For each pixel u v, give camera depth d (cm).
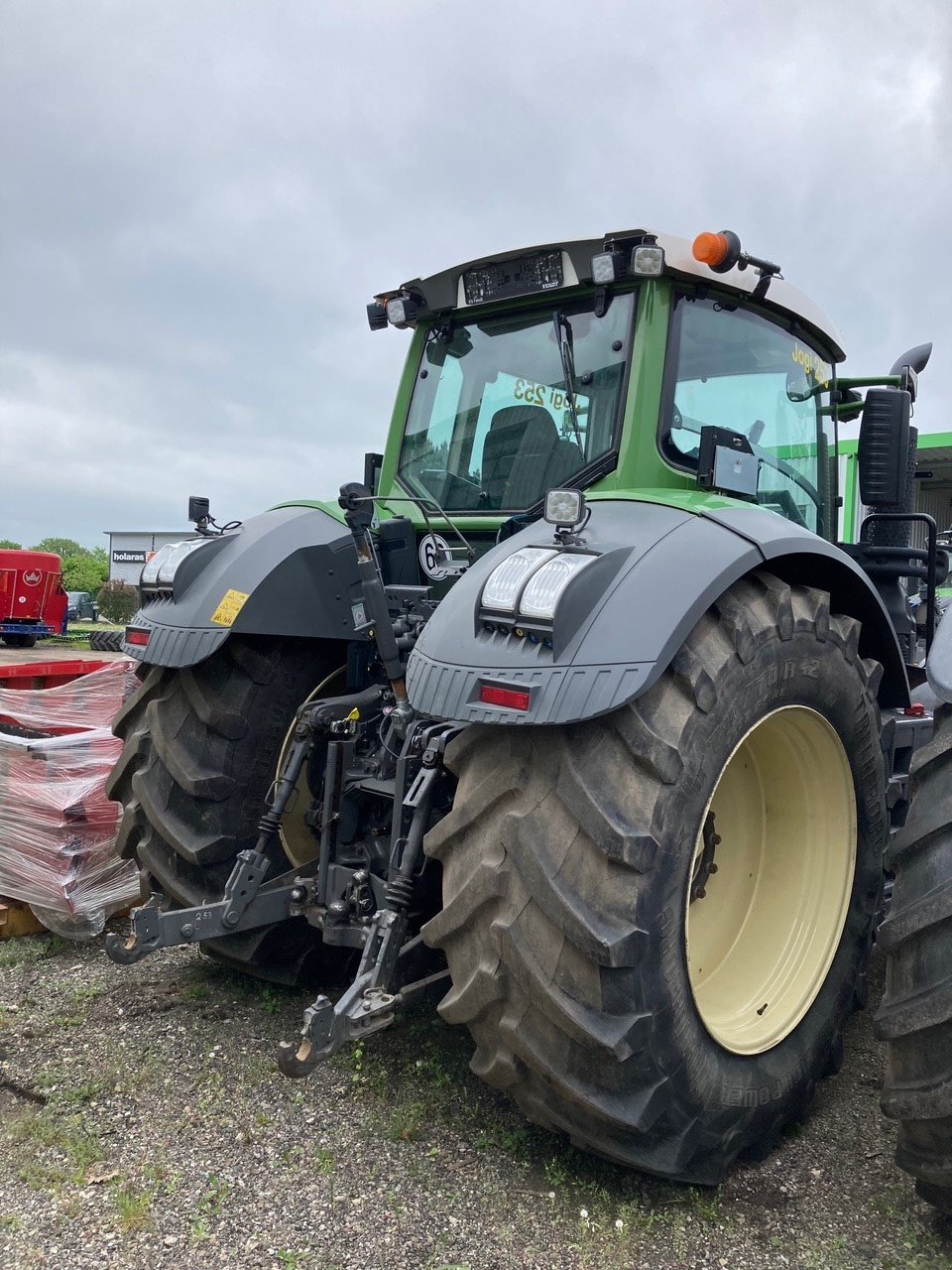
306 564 315
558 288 309
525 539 245
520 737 220
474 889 217
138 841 324
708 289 309
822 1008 271
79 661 525
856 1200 234
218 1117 258
